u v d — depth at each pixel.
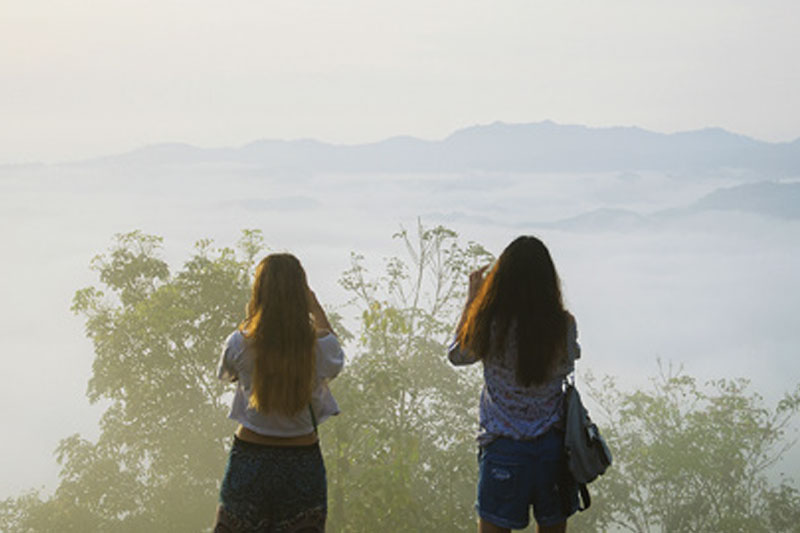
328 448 16.78
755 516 37.09
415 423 28.16
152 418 35.97
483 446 3.78
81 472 36.66
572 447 3.65
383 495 15.25
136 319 35.12
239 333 3.67
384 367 16.45
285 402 3.61
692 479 37.41
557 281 3.71
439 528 23.17
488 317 3.67
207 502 36.00
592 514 38.03
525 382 3.62
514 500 3.69
